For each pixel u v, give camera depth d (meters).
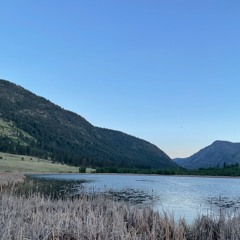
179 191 71.56
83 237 15.35
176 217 31.30
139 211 21.05
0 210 20.31
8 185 60.53
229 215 21.86
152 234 16.00
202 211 37.28
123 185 89.69
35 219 17.20
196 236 17.55
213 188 84.69
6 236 13.80
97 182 102.94
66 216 18.73
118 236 14.92
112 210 21.88
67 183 91.69
